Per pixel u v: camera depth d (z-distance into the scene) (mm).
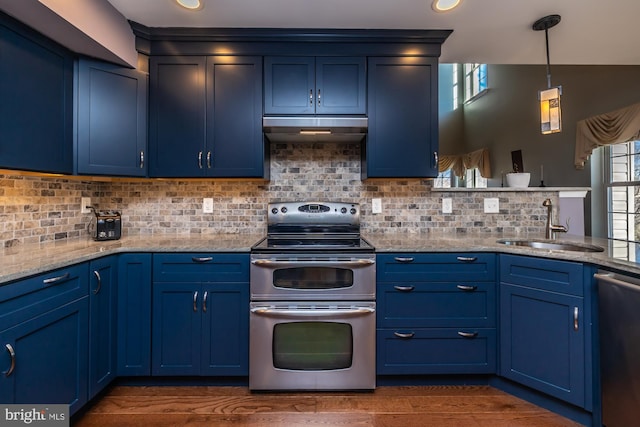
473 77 4477
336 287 1755
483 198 2336
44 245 1795
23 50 1462
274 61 2033
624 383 1290
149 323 1762
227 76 2021
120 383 1839
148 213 2305
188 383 1844
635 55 2270
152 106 2010
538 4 1719
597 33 1985
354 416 1595
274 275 1750
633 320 1246
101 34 1668
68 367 1404
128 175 1936
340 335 1772
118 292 1748
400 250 1774
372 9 1778
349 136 2172
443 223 2340
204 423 1540
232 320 1771
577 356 1480
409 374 1817
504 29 1958
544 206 2279
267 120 1987
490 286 1781
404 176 2066
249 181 2309
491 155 4406
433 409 1648
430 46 2051
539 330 1608
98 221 1976
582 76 3498
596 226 3463
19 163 1447
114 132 1887
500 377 1812
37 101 1538
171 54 2010
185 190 2318
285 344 1769
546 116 1715
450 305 1789
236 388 1824
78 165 1773
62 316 1369
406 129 2059
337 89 2045
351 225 2238
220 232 2320
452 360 1793
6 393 1112
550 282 1565
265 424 1534
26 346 1193
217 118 2023
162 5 1737
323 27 1960
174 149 2016
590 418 1485
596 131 3311
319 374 1754
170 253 1765
